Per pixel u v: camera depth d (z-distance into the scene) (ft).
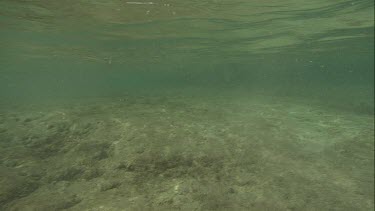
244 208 21.54
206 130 35.81
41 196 20.24
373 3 46.96
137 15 49.85
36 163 24.30
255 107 56.70
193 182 24.16
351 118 48.62
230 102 62.80
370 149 33.88
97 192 21.59
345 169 29.19
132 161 26.14
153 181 23.79
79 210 19.01
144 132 32.50
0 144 26.30
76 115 36.70
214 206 21.21
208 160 28.07
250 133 36.45
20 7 43.62
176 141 31.09
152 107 47.78
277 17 54.49
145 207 19.98
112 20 53.11
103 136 30.53
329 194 24.63
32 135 29.09
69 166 24.64
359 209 22.86
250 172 27.04
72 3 41.83
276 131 38.42
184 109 47.83
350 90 107.65
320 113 52.75
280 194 23.97
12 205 18.83
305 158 31.01
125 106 47.50
